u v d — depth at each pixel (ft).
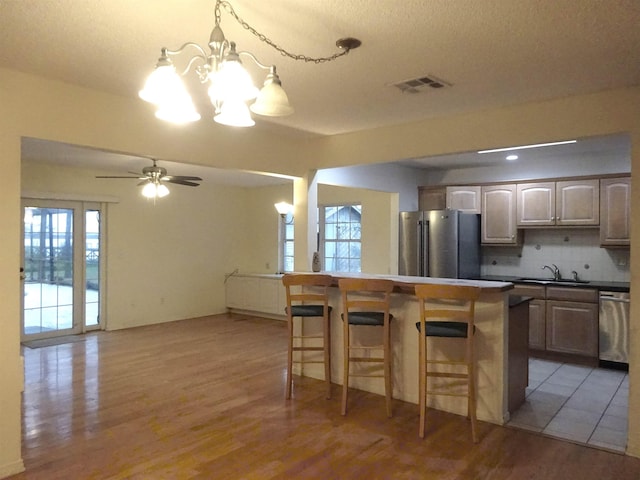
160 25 7.20
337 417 11.50
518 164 19.58
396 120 12.93
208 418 11.39
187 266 25.79
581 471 8.87
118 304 22.82
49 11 6.74
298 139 15.31
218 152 12.98
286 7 6.57
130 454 9.48
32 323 20.42
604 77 9.37
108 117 10.57
